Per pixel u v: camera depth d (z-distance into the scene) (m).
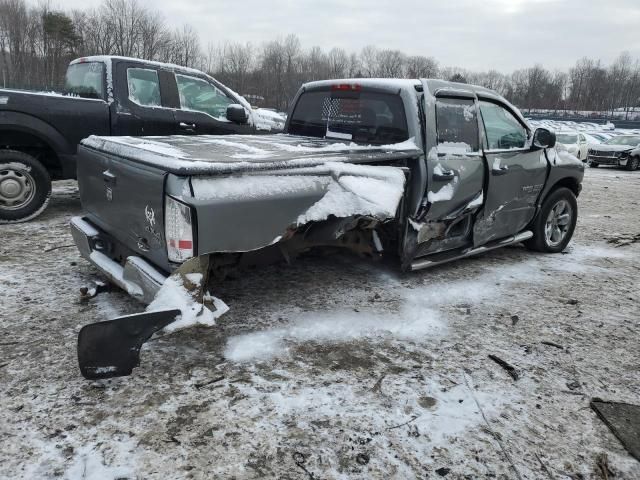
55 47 55.12
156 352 3.19
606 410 2.84
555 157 5.60
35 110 5.77
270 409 2.68
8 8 56.06
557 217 5.96
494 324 3.88
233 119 6.71
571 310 4.25
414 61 88.56
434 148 4.19
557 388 3.04
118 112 6.26
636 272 5.41
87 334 2.58
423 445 2.48
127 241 3.42
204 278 2.94
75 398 2.69
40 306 3.75
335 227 3.70
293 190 3.17
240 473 2.24
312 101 5.13
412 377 3.06
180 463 2.27
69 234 5.67
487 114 4.82
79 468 2.21
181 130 6.78
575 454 2.48
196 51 63.94
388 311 3.98
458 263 5.37
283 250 3.70
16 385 2.77
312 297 4.18
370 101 4.52
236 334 3.47
